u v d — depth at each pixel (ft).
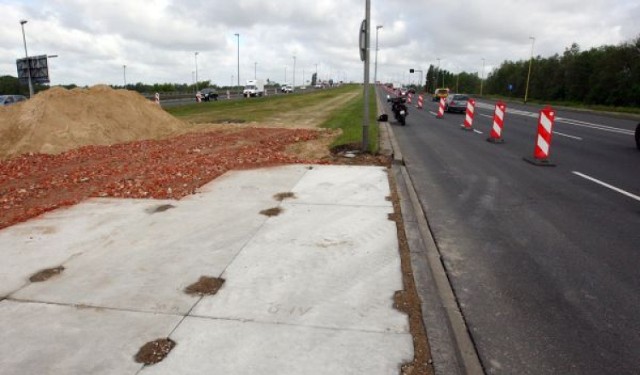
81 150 47.75
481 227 22.38
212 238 19.63
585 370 11.64
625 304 14.89
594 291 15.76
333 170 33.81
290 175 32.14
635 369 11.68
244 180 30.60
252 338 12.26
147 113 66.59
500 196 28.30
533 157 42.70
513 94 269.23
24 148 46.70
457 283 16.40
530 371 11.61
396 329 12.71
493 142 54.70
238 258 17.49
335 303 14.11
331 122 76.23
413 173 35.32
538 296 15.44
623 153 46.73
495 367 11.75
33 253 18.17
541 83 226.79
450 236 21.13
